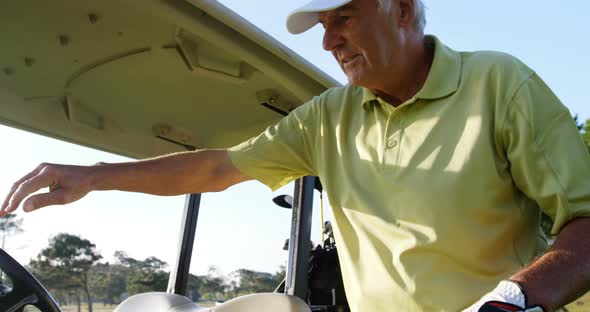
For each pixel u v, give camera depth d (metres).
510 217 1.37
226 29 1.67
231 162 1.87
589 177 1.26
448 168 1.39
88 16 1.68
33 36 1.76
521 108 1.33
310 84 1.89
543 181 1.29
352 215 1.57
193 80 2.03
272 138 1.86
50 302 1.57
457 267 1.37
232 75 1.96
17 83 1.96
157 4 1.55
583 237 1.18
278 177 1.90
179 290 2.46
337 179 1.67
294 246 2.18
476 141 1.37
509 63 1.41
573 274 1.12
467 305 1.33
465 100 1.44
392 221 1.46
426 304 1.37
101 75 1.99
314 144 1.81
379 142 1.57
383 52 1.50
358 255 1.57
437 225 1.38
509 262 1.37
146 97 2.17
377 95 1.62
